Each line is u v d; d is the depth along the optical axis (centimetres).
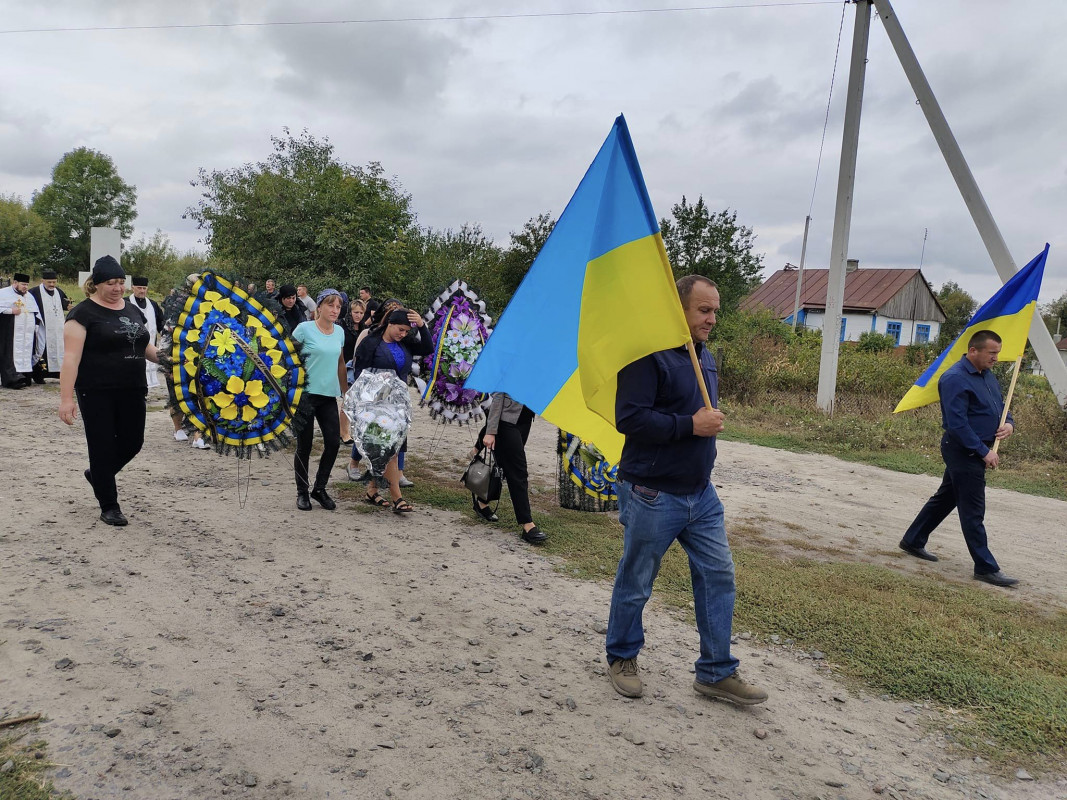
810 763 323
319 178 2223
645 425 324
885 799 301
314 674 362
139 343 540
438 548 570
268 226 2191
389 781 286
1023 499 916
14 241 5275
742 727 347
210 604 430
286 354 586
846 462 1108
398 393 641
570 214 393
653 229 328
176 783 273
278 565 503
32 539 505
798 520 762
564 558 573
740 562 597
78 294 3244
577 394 397
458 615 449
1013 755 341
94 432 532
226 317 567
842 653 435
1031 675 418
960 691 394
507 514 681
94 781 269
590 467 630
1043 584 606
